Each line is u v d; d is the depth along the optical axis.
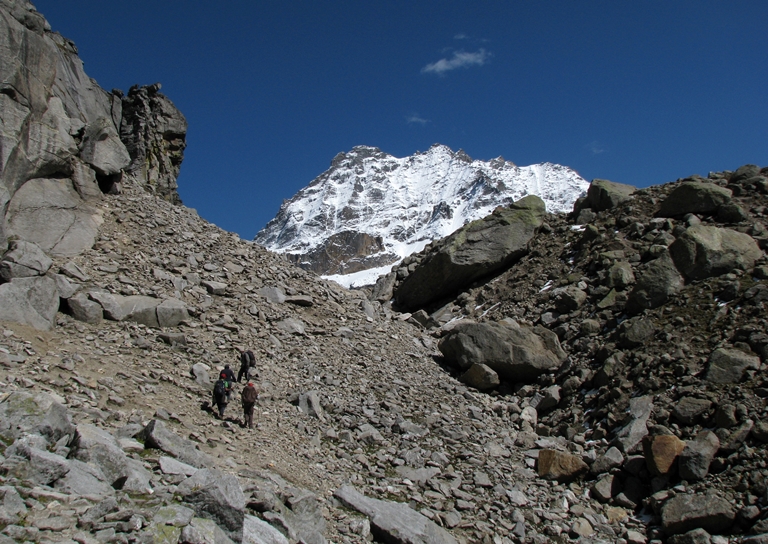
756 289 24.23
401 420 21.12
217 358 20.95
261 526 10.75
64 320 19.33
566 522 17.27
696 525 16.31
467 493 17.69
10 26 25.00
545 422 23.72
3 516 8.08
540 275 34.59
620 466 19.42
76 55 35.75
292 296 29.27
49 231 23.92
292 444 17.38
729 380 20.53
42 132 25.78
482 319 33.19
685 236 27.73
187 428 15.61
